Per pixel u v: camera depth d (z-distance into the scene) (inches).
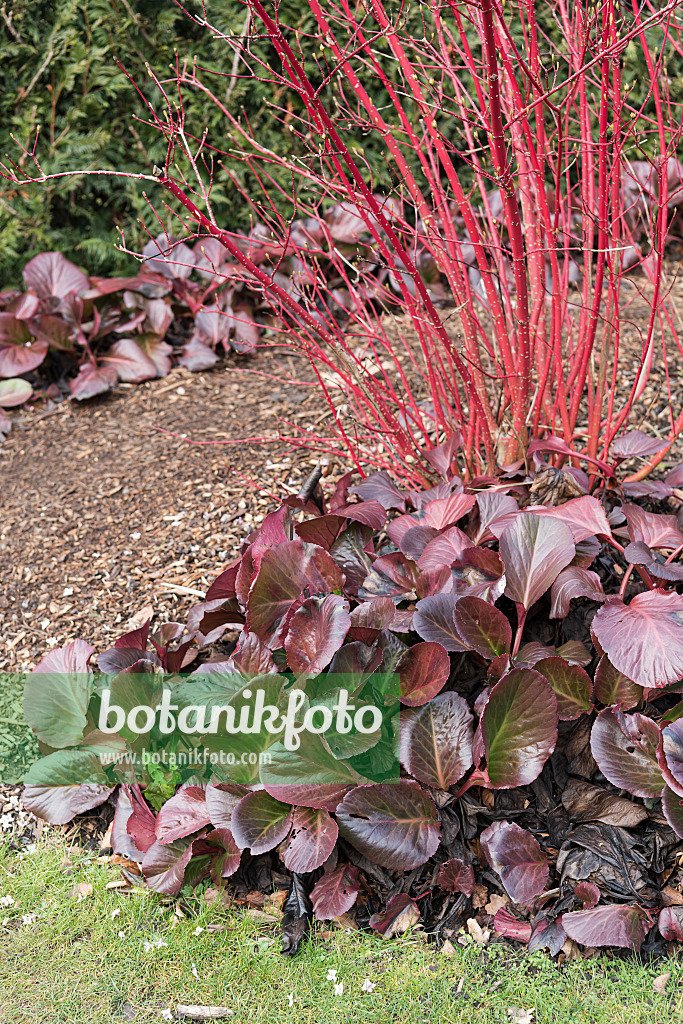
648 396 134.9
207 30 179.5
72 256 197.2
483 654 86.2
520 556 89.7
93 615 112.7
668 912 77.7
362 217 100.4
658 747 80.3
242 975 78.9
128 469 139.7
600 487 112.1
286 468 131.7
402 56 93.7
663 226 93.3
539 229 102.7
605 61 86.2
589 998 74.6
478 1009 74.5
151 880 84.8
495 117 82.4
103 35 180.7
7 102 183.6
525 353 98.4
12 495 138.4
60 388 170.7
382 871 85.3
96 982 79.2
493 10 82.3
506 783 82.6
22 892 88.2
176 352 171.5
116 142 188.2
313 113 87.7
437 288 171.8
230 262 173.2
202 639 103.4
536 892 80.0
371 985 76.6
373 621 90.1
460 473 114.4
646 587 95.0
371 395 112.4
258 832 82.4
